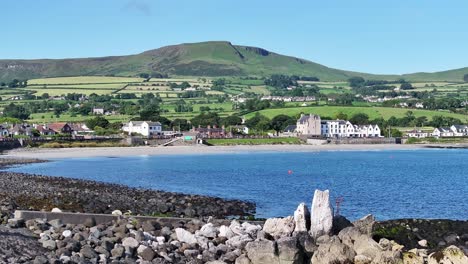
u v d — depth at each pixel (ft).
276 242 106.22
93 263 104.12
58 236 115.96
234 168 401.08
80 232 119.34
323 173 361.10
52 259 101.35
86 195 209.97
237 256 110.22
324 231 119.24
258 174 351.46
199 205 200.03
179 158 528.22
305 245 111.34
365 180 316.19
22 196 193.57
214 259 110.22
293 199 231.09
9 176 291.99
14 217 130.11
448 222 136.77
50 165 430.20
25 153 570.46
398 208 209.46
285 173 359.05
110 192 229.66
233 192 255.91
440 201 227.40
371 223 126.00
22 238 112.68
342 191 262.06
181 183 295.89
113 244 113.91
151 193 230.89
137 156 556.92
